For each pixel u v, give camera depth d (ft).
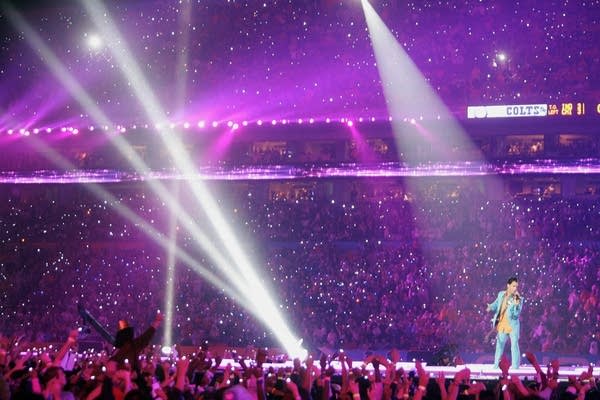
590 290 157.28
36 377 42.80
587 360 138.21
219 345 160.25
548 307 151.74
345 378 46.73
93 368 54.13
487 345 147.02
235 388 38.14
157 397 44.65
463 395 54.34
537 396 41.27
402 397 46.37
